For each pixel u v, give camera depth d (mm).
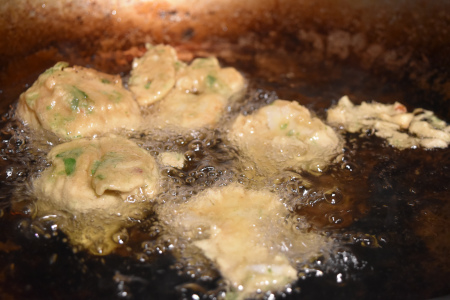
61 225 242
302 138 279
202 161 276
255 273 227
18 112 286
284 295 225
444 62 310
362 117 301
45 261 232
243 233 237
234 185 262
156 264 232
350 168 277
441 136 289
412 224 253
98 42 339
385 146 289
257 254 232
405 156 284
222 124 295
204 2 352
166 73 305
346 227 251
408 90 319
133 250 236
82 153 252
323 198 262
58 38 329
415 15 316
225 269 228
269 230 242
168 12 352
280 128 281
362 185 270
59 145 259
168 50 322
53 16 325
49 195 245
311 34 347
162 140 284
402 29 323
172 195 257
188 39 354
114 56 340
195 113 290
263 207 249
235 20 354
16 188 256
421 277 232
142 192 250
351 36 339
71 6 329
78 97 272
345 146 288
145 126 288
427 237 248
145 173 248
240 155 279
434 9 309
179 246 238
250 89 323
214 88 307
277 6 348
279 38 353
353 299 225
